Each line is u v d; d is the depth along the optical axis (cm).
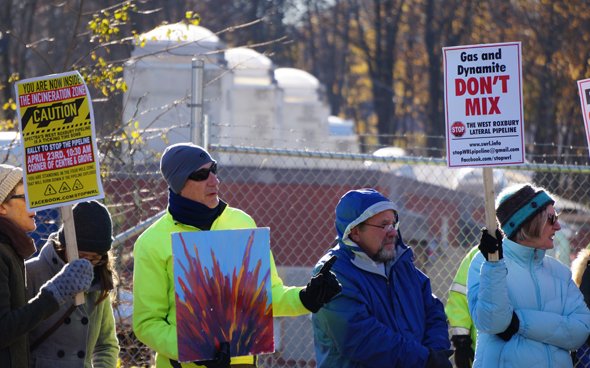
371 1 7550
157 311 957
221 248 930
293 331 1633
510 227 1049
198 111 1480
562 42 4956
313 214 1930
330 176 1952
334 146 3903
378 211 981
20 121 905
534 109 5141
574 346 1042
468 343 1255
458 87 1009
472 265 1069
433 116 6412
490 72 1005
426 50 6688
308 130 3922
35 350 969
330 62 8131
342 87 8225
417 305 997
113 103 1789
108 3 4962
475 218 1961
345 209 991
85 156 901
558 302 1048
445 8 6316
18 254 912
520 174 2062
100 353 1042
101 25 1753
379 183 1983
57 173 901
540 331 1027
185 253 921
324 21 7594
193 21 1808
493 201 1002
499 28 5541
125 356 1477
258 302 930
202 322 917
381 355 955
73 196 899
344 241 992
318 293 914
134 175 1552
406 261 1011
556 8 4934
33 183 902
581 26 4919
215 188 990
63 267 932
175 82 2295
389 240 990
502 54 1005
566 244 1579
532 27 5178
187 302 916
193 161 977
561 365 1037
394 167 2019
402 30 7138
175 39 2289
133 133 1584
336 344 975
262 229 938
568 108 5041
